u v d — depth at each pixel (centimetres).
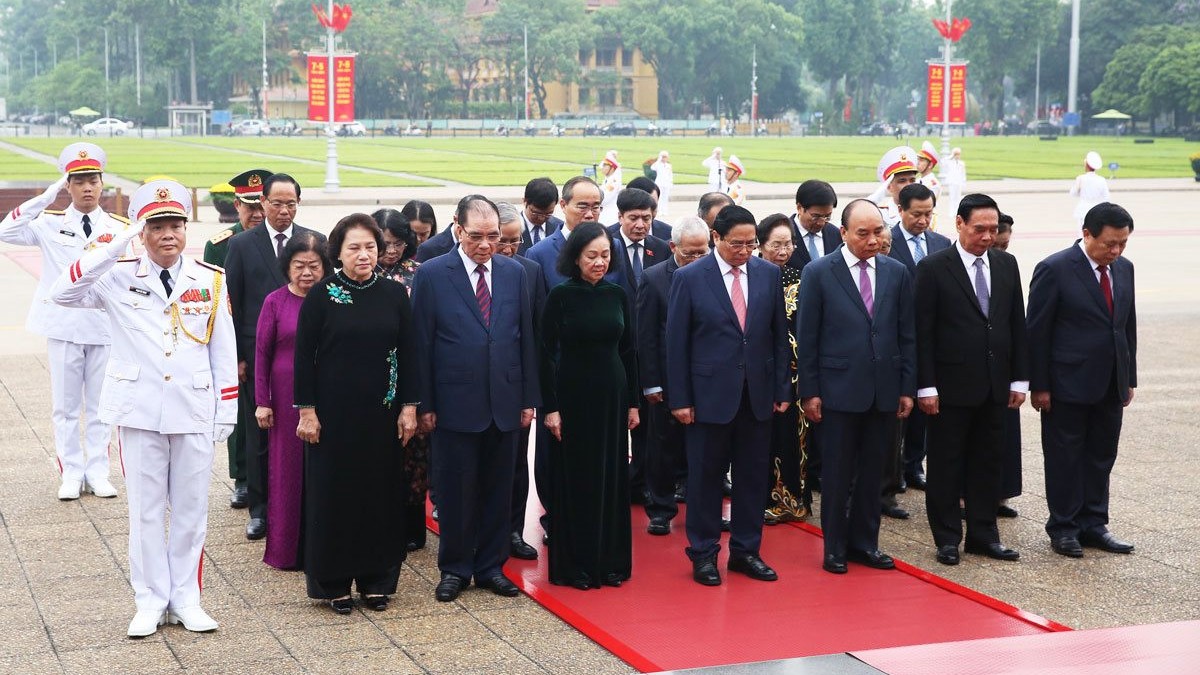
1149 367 1284
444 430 627
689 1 10762
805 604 615
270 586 641
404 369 605
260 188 787
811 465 848
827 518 677
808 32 11556
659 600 622
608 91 11244
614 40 11094
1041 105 12181
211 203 3075
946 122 4306
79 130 9881
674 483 759
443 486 631
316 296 589
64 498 784
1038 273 722
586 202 744
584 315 636
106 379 571
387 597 616
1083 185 2452
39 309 789
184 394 569
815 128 10812
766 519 778
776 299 670
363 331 589
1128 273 723
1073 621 594
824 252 829
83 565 662
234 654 543
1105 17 10669
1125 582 656
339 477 589
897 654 473
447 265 634
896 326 680
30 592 620
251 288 744
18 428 968
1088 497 723
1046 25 10638
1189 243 2472
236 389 593
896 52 14375
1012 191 3709
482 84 11450
